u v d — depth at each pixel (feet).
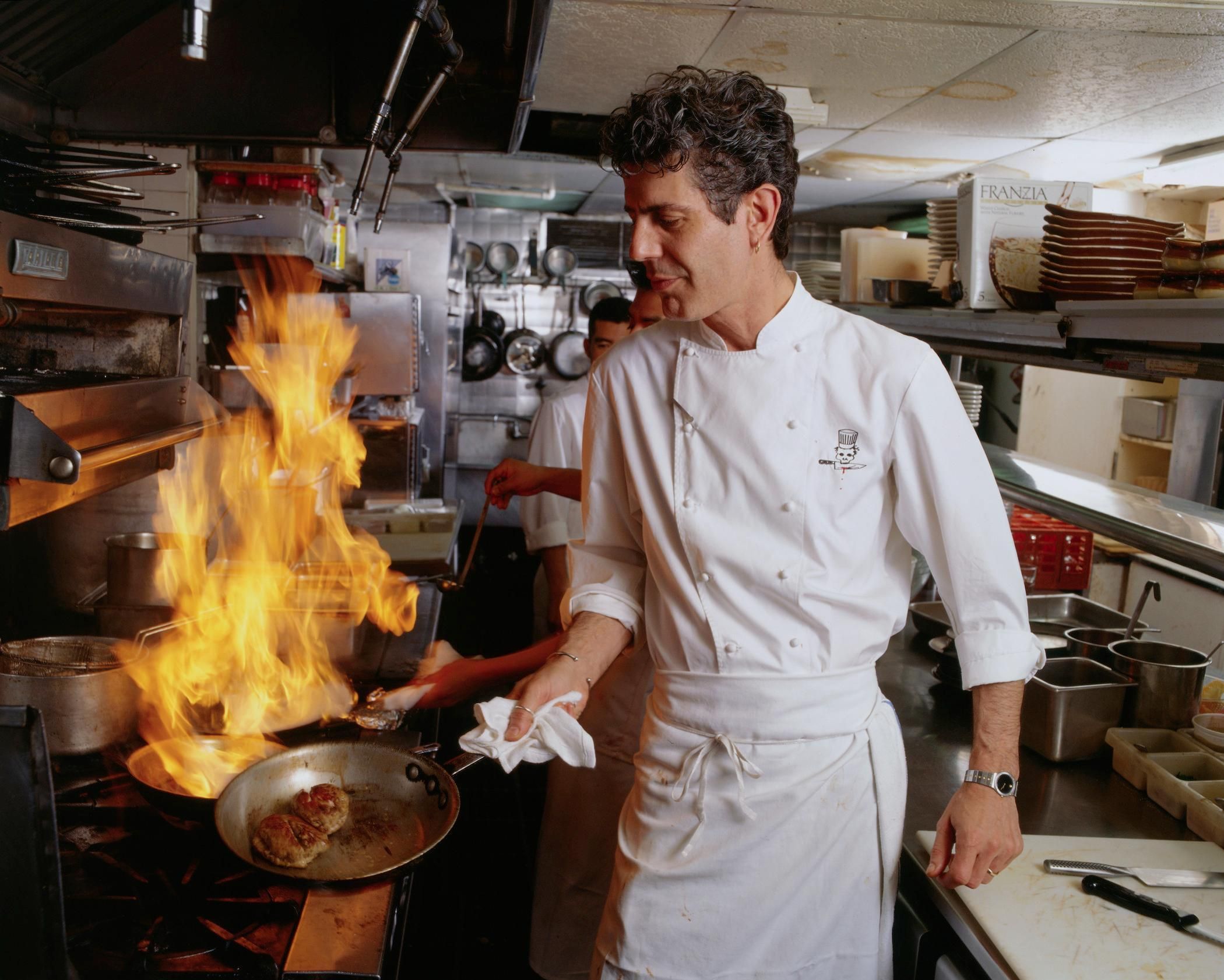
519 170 17.28
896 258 10.84
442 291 18.85
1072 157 12.76
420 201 22.91
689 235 3.83
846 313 4.42
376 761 5.01
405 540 11.00
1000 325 7.01
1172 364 5.38
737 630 4.38
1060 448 16.58
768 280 4.20
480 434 24.59
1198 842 4.90
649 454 4.64
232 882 4.17
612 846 6.55
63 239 4.40
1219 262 4.84
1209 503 11.16
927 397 4.16
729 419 4.33
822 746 4.38
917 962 4.66
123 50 6.04
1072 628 7.68
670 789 4.52
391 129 6.46
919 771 5.85
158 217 11.34
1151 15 7.06
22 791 3.02
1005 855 4.06
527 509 7.92
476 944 8.44
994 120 10.97
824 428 4.26
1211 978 3.78
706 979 4.44
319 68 6.37
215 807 4.32
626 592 4.93
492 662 6.22
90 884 4.07
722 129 3.71
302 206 11.53
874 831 4.52
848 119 11.43
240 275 12.92
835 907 4.45
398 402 15.65
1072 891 4.39
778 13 7.61
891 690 7.25
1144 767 5.55
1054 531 9.86
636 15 7.80
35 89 5.95
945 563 4.25
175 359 6.07
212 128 6.39
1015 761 4.13
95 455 4.20
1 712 2.98
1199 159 11.29
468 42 5.94
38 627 6.91
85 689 4.84
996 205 7.60
